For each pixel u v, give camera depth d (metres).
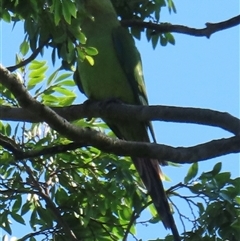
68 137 7.71
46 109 7.41
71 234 9.99
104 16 11.52
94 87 11.27
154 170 9.88
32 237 10.52
